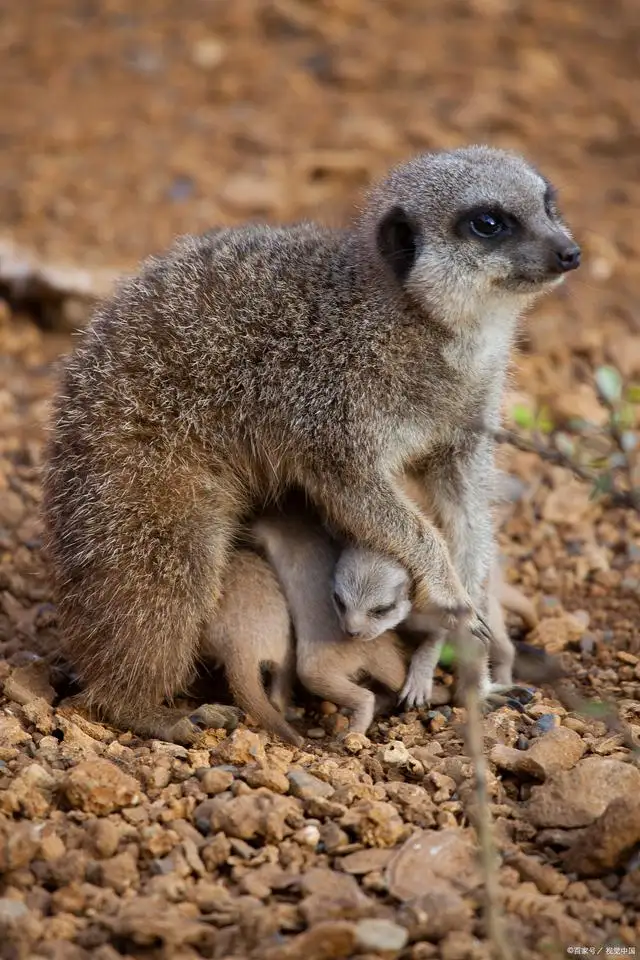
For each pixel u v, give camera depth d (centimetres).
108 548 973
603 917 729
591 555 1222
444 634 1012
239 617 981
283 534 1023
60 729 925
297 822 798
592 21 2486
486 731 925
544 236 985
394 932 689
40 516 1061
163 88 2261
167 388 996
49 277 1580
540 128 2128
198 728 957
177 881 740
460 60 2344
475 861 764
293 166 1983
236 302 1014
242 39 2417
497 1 2523
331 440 993
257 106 2206
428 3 2528
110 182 1962
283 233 1073
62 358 1100
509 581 1200
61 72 2309
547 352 1532
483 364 1023
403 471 1062
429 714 980
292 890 743
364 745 924
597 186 1977
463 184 1002
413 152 2036
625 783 810
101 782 812
